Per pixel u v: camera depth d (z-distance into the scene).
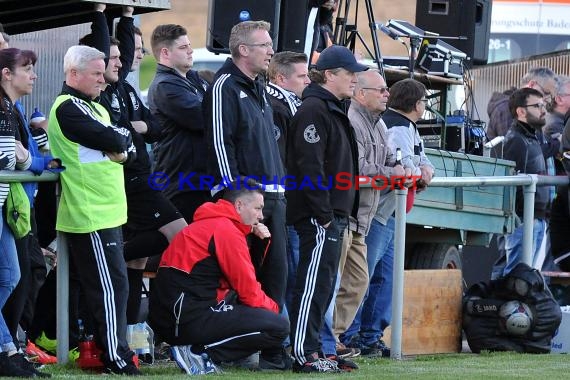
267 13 35.56
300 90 29.42
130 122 27.12
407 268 37.34
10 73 24.16
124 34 29.09
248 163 26.09
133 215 27.16
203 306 25.69
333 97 26.67
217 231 25.75
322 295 26.41
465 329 32.91
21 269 24.77
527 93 38.06
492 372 26.72
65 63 25.28
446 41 46.03
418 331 32.09
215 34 35.91
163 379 23.94
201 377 24.44
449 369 27.39
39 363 26.08
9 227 24.14
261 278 26.95
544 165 38.72
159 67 28.70
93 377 23.94
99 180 24.92
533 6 64.56
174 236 27.02
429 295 32.31
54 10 29.69
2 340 23.50
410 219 34.06
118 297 25.09
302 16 36.47
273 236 26.62
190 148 28.11
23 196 24.27
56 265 26.73
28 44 33.78
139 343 28.06
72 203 24.89
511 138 38.25
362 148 29.83
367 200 29.86
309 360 26.22
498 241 39.78
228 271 25.83
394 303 30.44
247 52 26.17
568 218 36.19
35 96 33.97
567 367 28.19
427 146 40.38
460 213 36.06
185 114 27.92
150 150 32.19
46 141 27.30
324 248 26.38
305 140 26.31
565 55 52.50
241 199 25.75
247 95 26.23
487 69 54.47
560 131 41.34
